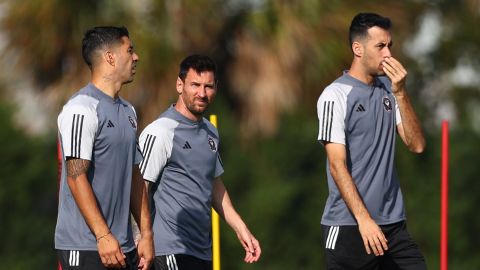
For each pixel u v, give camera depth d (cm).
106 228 2277
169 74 5284
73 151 2284
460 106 7094
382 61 2667
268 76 5531
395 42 5747
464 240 6056
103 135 2325
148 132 2716
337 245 2712
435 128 6638
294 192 5884
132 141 2383
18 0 5397
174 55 5328
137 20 5372
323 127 2662
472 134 6141
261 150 5906
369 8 5653
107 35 2361
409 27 6006
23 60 5450
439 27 7200
